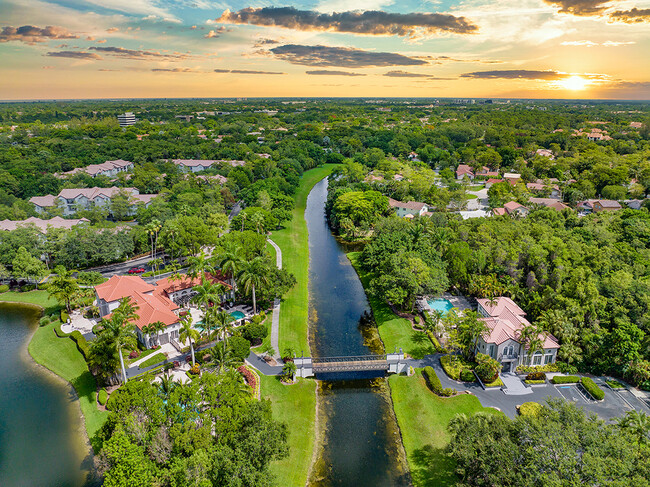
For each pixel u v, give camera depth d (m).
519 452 44.69
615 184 179.50
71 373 77.12
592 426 45.44
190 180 178.62
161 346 82.88
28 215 144.62
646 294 80.44
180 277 99.62
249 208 148.00
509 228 116.44
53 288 91.25
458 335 78.75
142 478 44.53
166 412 52.94
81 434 63.34
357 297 110.06
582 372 76.75
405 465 60.16
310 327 95.38
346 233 153.25
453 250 107.69
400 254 101.56
